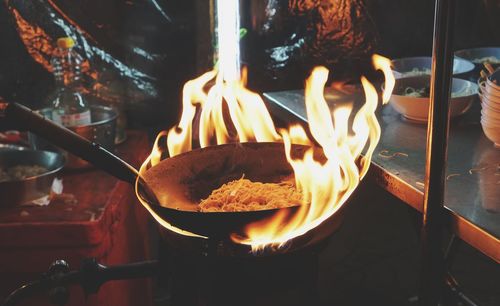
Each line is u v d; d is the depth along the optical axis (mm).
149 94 2535
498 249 1184
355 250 2721
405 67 2385
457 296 1870
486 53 2473
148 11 2436
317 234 1260
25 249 1717
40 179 1794
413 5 2582
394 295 2418
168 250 1356
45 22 2338
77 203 1808
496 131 1591
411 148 1653
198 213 1154
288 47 2557
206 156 1434
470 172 1478
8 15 2293
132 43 2461
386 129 1816
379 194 3037
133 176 1237
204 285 1283
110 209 1798
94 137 1940
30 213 1754
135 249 2092
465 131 1763
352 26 2555
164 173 1367
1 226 1694
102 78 2465
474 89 1854
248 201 1290
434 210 1207
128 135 2289
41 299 1728
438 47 1130
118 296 1828
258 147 1459
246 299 1284
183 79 2537
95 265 1382
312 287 1344
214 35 2467
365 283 2496
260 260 1246
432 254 1228
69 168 1983
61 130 1182
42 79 2395
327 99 2156
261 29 2521
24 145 2166
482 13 2736
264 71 2574
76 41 2395
